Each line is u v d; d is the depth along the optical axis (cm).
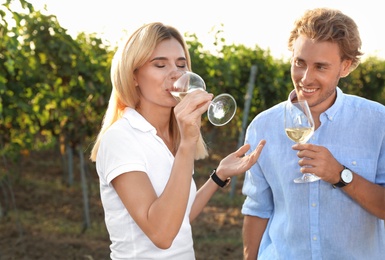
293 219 276
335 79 259
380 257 277
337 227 270
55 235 798
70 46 855
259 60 1200
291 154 278
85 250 725
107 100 898
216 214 933
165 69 233
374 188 258
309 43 254
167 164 234
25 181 1175
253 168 293
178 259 236
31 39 836
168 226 212
